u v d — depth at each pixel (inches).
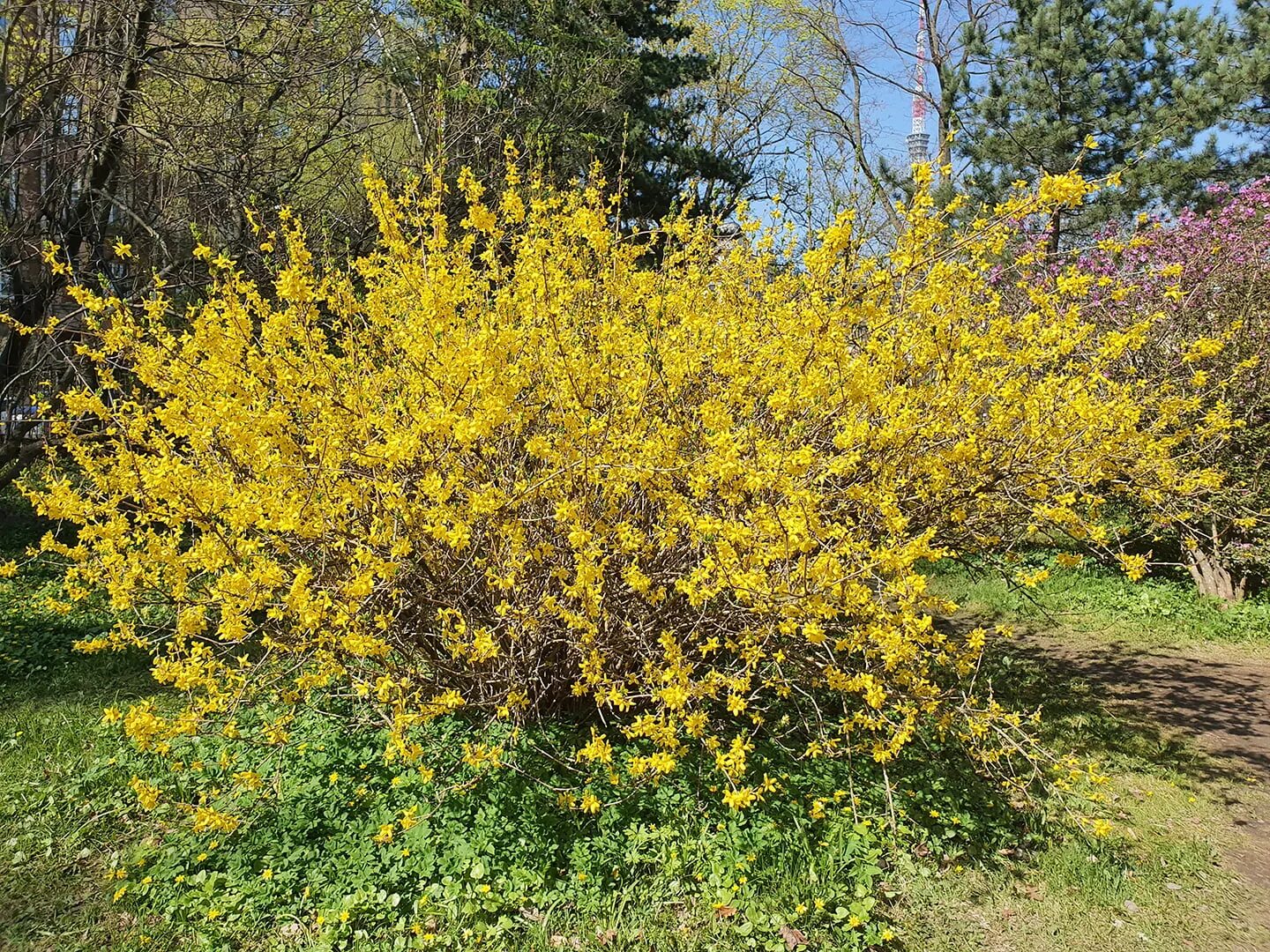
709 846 116.3
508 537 120.6
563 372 117.7
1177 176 426.3
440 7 417.4
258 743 134.5
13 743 149.6
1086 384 142.6
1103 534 149.9
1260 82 417.1
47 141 249.1
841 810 127.2
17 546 297.4
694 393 133.4
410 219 131.5
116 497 127.6
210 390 120.3
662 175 517.3
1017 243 290.7
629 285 146.9
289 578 118.1
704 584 117.5
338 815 120.0
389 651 127.7
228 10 279.7
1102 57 452.4
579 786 127.0
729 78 717.9
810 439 133.5
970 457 138.1
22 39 256.7
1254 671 219.0
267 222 290.2
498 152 419.2
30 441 271.9
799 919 107.8
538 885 109.4
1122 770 161.3
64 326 252.1
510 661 129.9
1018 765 151.6
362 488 116.6
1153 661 226.5
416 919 104.9
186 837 118.5
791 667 143.5
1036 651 235.0
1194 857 129.9
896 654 113.3
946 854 124.6
